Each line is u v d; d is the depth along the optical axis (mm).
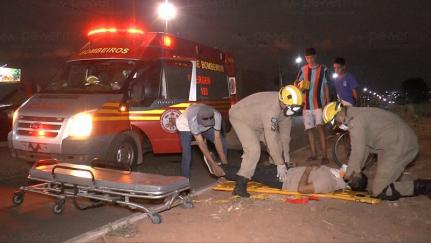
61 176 5777
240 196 6215
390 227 5035
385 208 5703
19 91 13852
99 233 4871
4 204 6273
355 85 8984
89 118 7191
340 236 4766
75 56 8781
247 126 6172
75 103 7414
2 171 8500
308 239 4680
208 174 8523
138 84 8094
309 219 5312
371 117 5816
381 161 5926
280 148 6301
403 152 5789
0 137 12523
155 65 8430
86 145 7113
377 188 5898
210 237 4758
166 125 8289
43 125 7297
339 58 9102
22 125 7527
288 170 6488
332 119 5859
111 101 7637
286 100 5609
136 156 8148
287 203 5938
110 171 5945
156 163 9570
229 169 6645
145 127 8062
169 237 4766
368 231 4918
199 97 9055
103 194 5758
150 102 8148
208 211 5699
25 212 5914
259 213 5559
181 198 5785
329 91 8859
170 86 8516
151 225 5168
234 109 6273
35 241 4832
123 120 7762
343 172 6285
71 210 6027
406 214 5473
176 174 8414
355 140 5738
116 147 7672
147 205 5992
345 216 5410
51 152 7184
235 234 4840
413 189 5883
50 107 7438
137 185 5211
